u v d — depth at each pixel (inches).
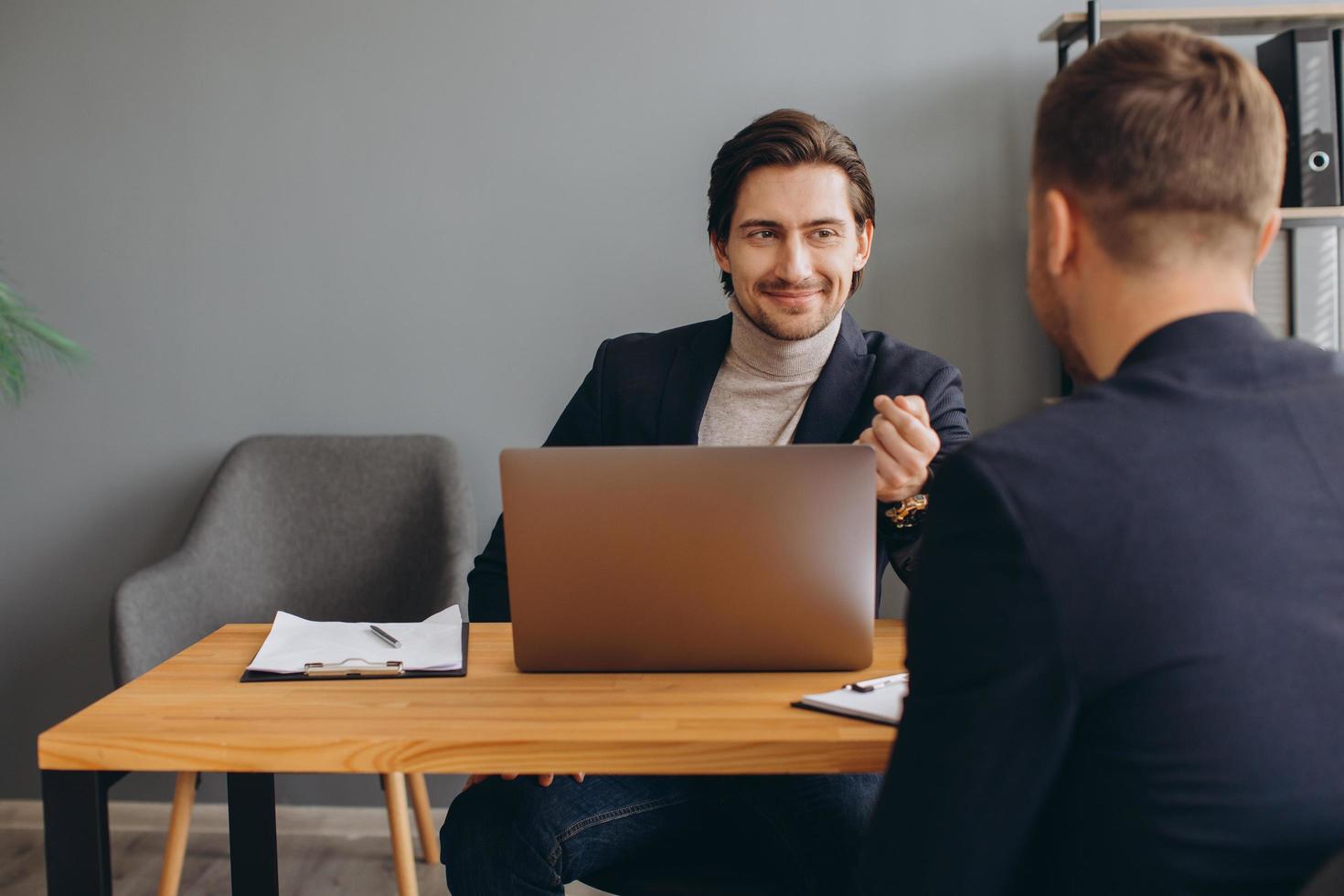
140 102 96.0
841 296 62.7
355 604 91.6
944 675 28.3
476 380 96.1
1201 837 26.3
